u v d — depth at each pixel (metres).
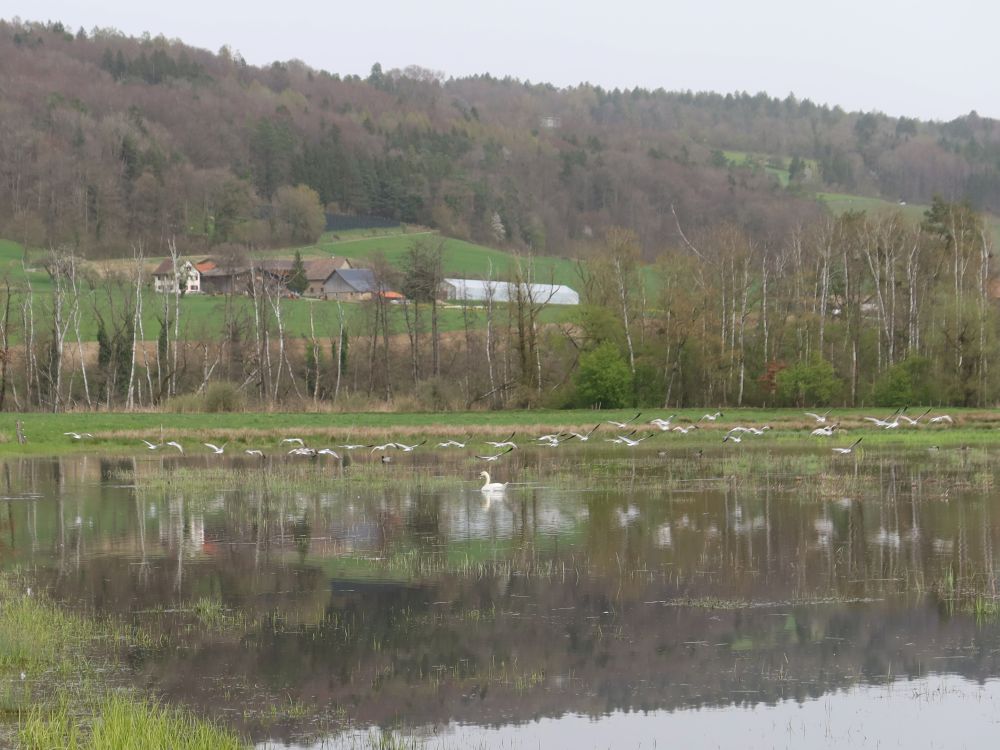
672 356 130.00
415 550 42.34
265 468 72.06
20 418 100.75
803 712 25.05
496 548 42.62
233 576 38.12
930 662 28.33
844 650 29.33
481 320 162.88
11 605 33.22
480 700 25.83
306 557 41.22
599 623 31.81
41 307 154.75
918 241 135.75
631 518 49.28
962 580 36.78
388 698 25.89
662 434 94.94
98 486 62.81
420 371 147.25
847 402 128.50
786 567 38.78
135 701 25.45
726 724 24.38
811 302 134.12
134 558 41.31
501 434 93.44
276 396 129.25
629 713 25.03
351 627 31.53
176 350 133.25
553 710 25.19
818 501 53.81
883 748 23.09
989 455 75.25
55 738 22.00
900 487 58.53
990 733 23.78
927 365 123.94
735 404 130.88
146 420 100.19
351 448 86.38
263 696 26.02
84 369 128.38
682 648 29.55
